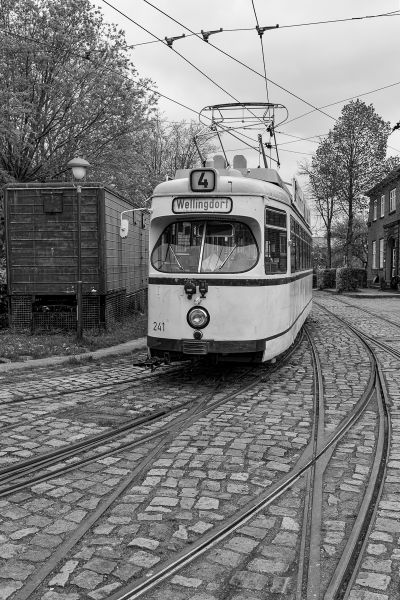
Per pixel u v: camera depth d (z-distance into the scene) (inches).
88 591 122.8
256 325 324.5
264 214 329.1
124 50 867.4
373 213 1742.1
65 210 513.0
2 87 753.0
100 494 174.1
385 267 1546.5
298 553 140.2
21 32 815.7
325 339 538.6
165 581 127.3
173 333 327.9
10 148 809.5
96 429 240.1
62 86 817.5
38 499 170.4
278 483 183.5
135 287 687.7
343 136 1610.5
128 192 941.2
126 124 892.0
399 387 329.1
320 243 2773.1
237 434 236.4
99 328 513.3
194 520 156.7
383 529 151.9
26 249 517.0
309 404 288.4
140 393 310.2
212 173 323.3
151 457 207.6
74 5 822.5
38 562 134.9
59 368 380.8
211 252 329.1
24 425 245.6
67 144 879.7
